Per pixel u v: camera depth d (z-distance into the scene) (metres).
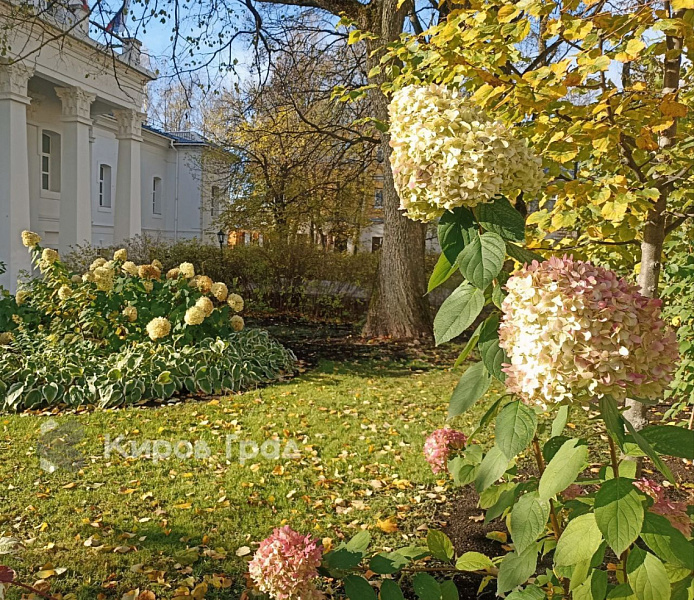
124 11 9.31
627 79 3.66
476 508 3.73
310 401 6.24
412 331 10.23
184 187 25.84
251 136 16.31
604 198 2.39
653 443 1.33
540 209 3.01
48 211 18.14
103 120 20.88
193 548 3.18
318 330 11.66
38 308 7.51
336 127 12.71
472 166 1.50
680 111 2.28
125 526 3.45
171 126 26.28
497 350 1.55
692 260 3.96
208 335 7.58
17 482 4.07
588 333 1.20
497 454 1.66
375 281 10.66
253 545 3.24
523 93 2.36
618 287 1.29
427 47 3.31
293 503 3.79
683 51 2.35
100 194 21.52
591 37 2.18
